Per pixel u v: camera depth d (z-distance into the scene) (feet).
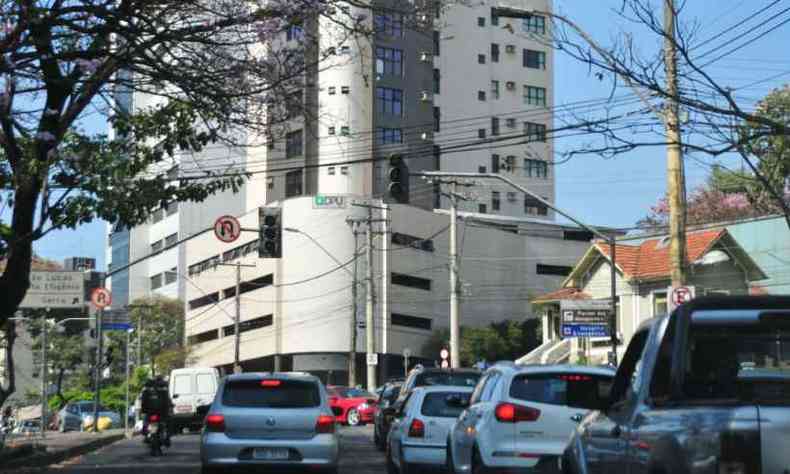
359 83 213.87
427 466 52.85
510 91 273.54
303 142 212.02
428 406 53.72
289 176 240.53
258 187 257.96
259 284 240.94
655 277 138.92
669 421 18.80
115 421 185.98
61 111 44.96
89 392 254.88
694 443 17.62
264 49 42.83
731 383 19.95
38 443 85.30
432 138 238.27
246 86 42.96
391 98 231.09
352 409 130.00
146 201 45.91
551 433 38.65
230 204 280.10
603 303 98.63
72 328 232.94
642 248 148.56
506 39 274.57
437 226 240.94
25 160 44.50
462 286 235.20
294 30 42.88
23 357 278.87
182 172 65.21
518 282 256.73
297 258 229.86
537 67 278.87
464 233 247.09
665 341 20.81
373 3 42.04
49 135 42.91
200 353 267.59
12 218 50.34
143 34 40.88
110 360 177.68
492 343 229.86
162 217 306.55
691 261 133.08
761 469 16.83
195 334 276.41
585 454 25.32
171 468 65.72
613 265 91.97
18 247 51.34
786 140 42.14
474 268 248.93
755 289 137.08
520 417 38.93
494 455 38.96
